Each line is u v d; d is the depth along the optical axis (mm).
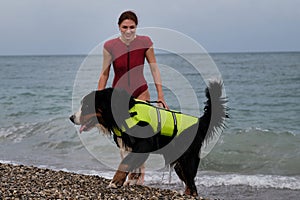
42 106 17703
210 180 7695
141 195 5359
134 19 5785
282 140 10609
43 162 8922
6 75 41719
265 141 10508
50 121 13078
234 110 16812
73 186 5656
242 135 11023
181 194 5641
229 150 9656
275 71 39906
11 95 22328
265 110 16656
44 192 5230
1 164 6887
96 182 5957
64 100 19875
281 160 9039
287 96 20781
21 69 58031
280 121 14203
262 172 8336
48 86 27453
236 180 7664
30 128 12422
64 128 12195
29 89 25609
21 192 5184
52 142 10781
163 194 5504
